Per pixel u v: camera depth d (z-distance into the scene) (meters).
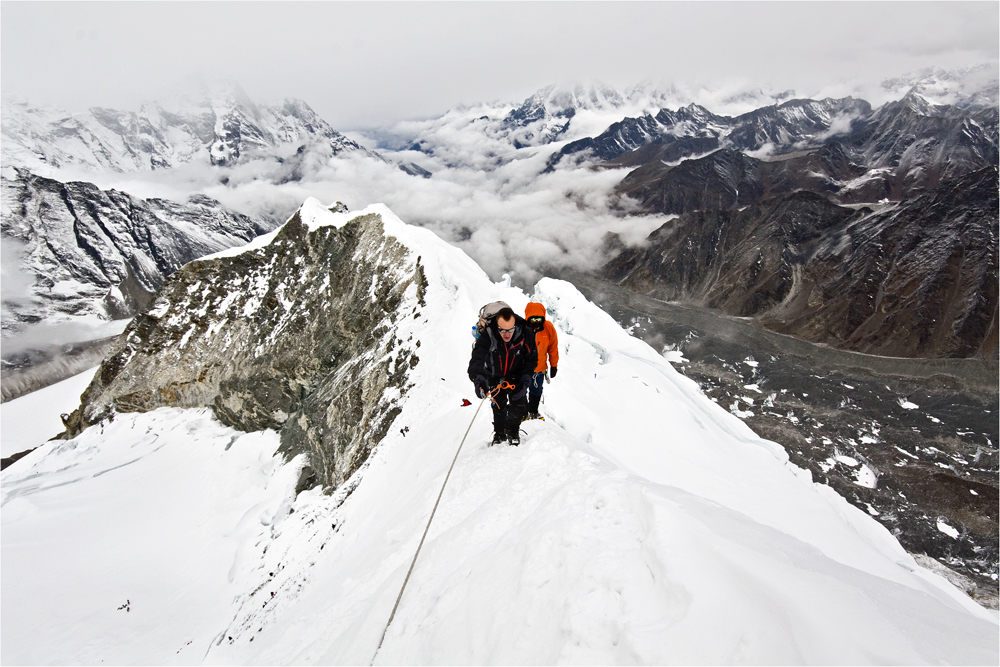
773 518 11.34
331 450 20.34
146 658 14.72
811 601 2.54
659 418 15.20
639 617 2.78
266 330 30.66
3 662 16.08
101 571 20.98
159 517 25.00
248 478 24.72
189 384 32.91
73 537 23.75
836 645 2.29
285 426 27.45
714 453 14.26
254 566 16.48
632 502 4.00
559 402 13.98
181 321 34.28
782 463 15.59
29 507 26.28
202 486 26.34
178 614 16.84
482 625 3.48
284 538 16.25
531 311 7.28
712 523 3.41
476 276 24.89
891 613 2.60
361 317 25.72
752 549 3.09
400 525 8.11
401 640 4.22
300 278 30.86
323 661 5.43
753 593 2.65
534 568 3.63
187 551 21.78
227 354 31.77
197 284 34.53
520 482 5.89
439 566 5.06
